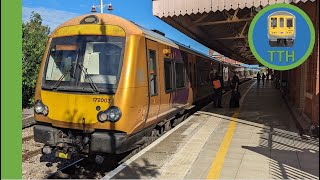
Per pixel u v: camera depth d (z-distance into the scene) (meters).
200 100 18.23
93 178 7.65
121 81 7.55
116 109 7.43
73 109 7.70
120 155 8.79
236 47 28.38
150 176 6.54
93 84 7.63
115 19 8.16
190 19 14.28
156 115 9.39
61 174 7.50
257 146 8.76
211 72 21.61
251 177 6.43
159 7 11.78
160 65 9.70
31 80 19.75
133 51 7.81
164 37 11.32
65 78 7.94
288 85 21.09
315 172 6.71
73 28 8.27
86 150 7.73
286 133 10.38
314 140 9.41
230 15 14.27
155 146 8.74
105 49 7.85
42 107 8.05
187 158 7.68
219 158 7.64
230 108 17.02
